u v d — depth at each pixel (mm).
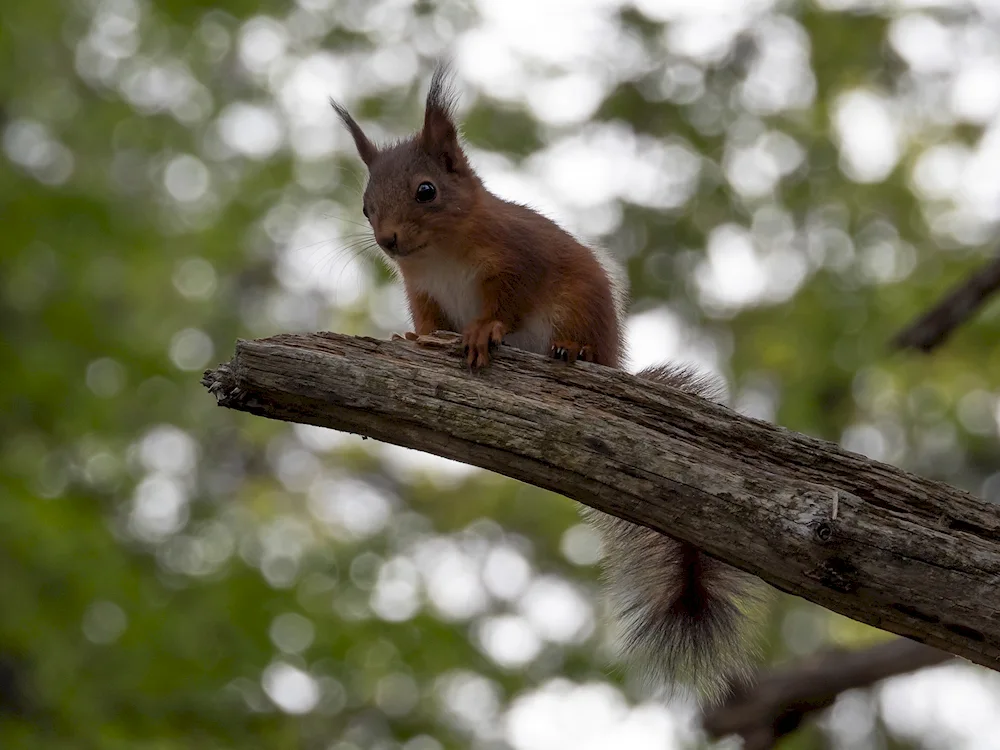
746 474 6250
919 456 17031
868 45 17000
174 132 18062
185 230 17750
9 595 13703
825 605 6164
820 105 17281
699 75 17188
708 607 7832
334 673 14195
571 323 8664
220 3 17359
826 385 16641
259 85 18250
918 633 6078
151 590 14422
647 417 6488
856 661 10312
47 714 13359
